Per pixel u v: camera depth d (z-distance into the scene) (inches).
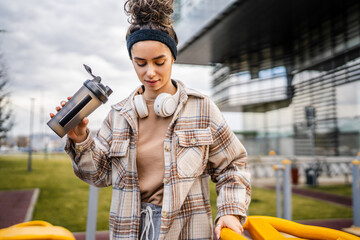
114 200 43.0
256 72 773.3
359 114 493.0
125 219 41.0
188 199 41.6
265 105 805.9
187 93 43.2
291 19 584.7
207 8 605.3
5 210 216.2
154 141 43.0
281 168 146.4
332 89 555.2
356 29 496.1
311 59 626.2
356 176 168.4
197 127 42.6
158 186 41.8
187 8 712.4
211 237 42.2
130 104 45.1
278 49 723.4
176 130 41.9
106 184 46.6
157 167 41.9
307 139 626.2
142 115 43.2
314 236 39.7
